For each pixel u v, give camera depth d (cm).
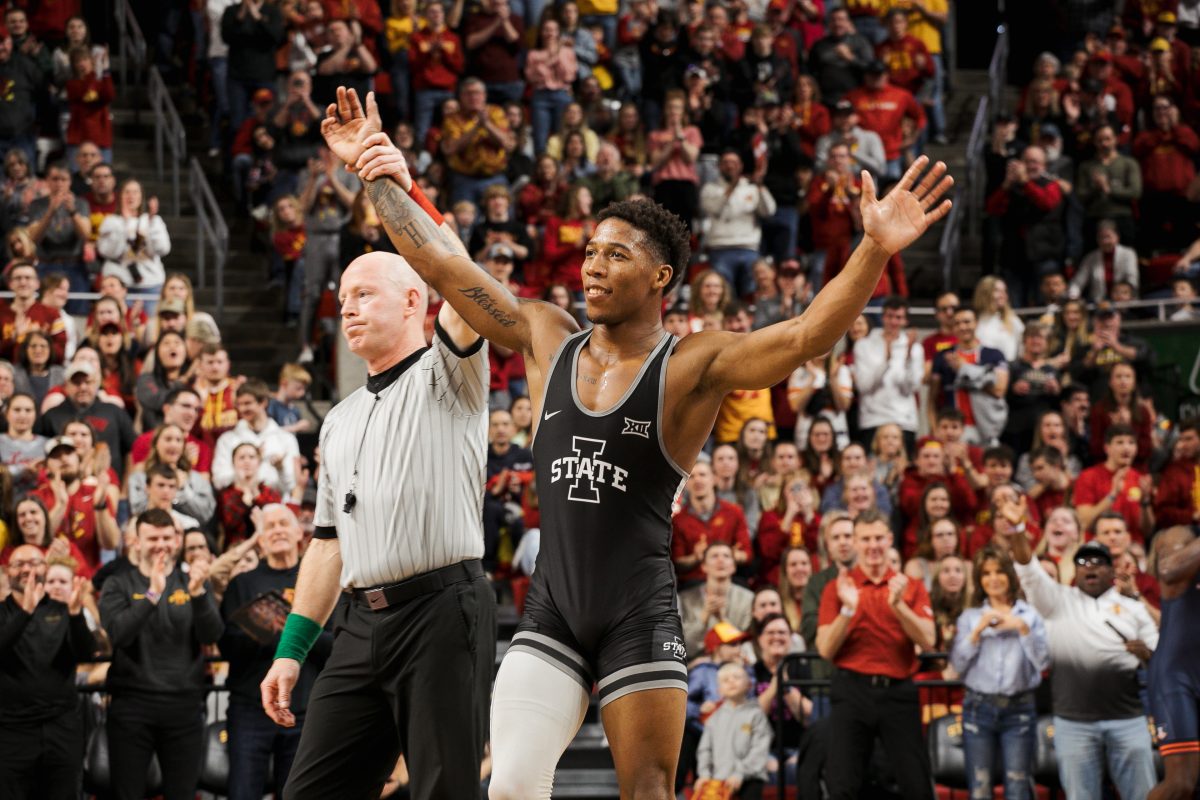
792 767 891
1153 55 1630
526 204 1342
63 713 762
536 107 1486
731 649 891
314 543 479
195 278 1436
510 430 1046
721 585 927
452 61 1473
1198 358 1312
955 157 1673
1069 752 796
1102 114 1505
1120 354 1203
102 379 1073
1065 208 1418
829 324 352
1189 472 1088
